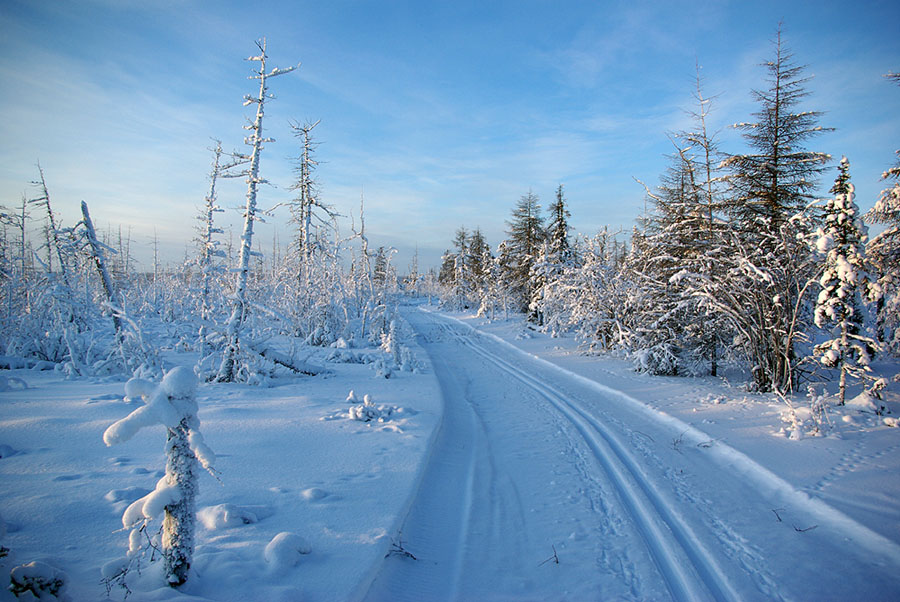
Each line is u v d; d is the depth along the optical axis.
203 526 4.37
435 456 7.79
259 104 13.23
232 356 13.07
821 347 10.58
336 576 3.71
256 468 6.11
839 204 9.64
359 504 5.22
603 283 20.81
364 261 27.08
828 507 5.63
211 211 16.42
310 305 22.67
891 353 15.08
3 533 3.22
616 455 8.04
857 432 8.38
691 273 13.11
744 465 7.30
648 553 4.96
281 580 3.55
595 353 20.16
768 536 5.25
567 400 12.30
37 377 12.59
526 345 23.73
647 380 14.45
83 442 6.70
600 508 6.06
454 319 41.34
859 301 10.23
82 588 3.09
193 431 3.41
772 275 11.40
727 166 14.07
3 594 2.73
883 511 5.48
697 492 6.49
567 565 4.75
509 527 5.59
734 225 14.34
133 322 13.12
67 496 4.78
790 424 8.96
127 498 4.79
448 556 4.89
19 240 19.33
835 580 4.38
